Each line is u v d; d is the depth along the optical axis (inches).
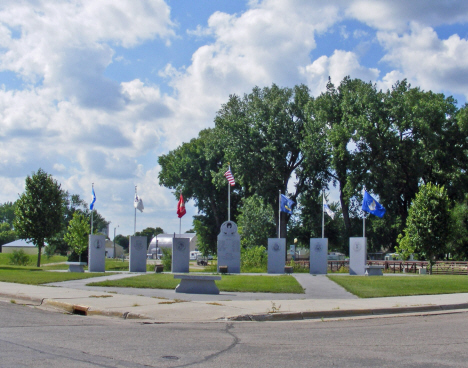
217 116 2470.5
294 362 302.0
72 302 579.5
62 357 302.0
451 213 1470.2
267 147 2110.0
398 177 2076.8
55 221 1733.5
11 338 366.9
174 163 2856.8
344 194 2105.1
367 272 1237.7
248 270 1537.9
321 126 2064.5
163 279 944.3
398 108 1968.5
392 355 327.9
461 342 380.5
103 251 1325.0
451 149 2158.0
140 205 1353.3
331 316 536.1
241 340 378.0
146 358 305.4
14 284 828.6
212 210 2965.1
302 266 1723.7
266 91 2297.0
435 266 1593.3
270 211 2348.7
